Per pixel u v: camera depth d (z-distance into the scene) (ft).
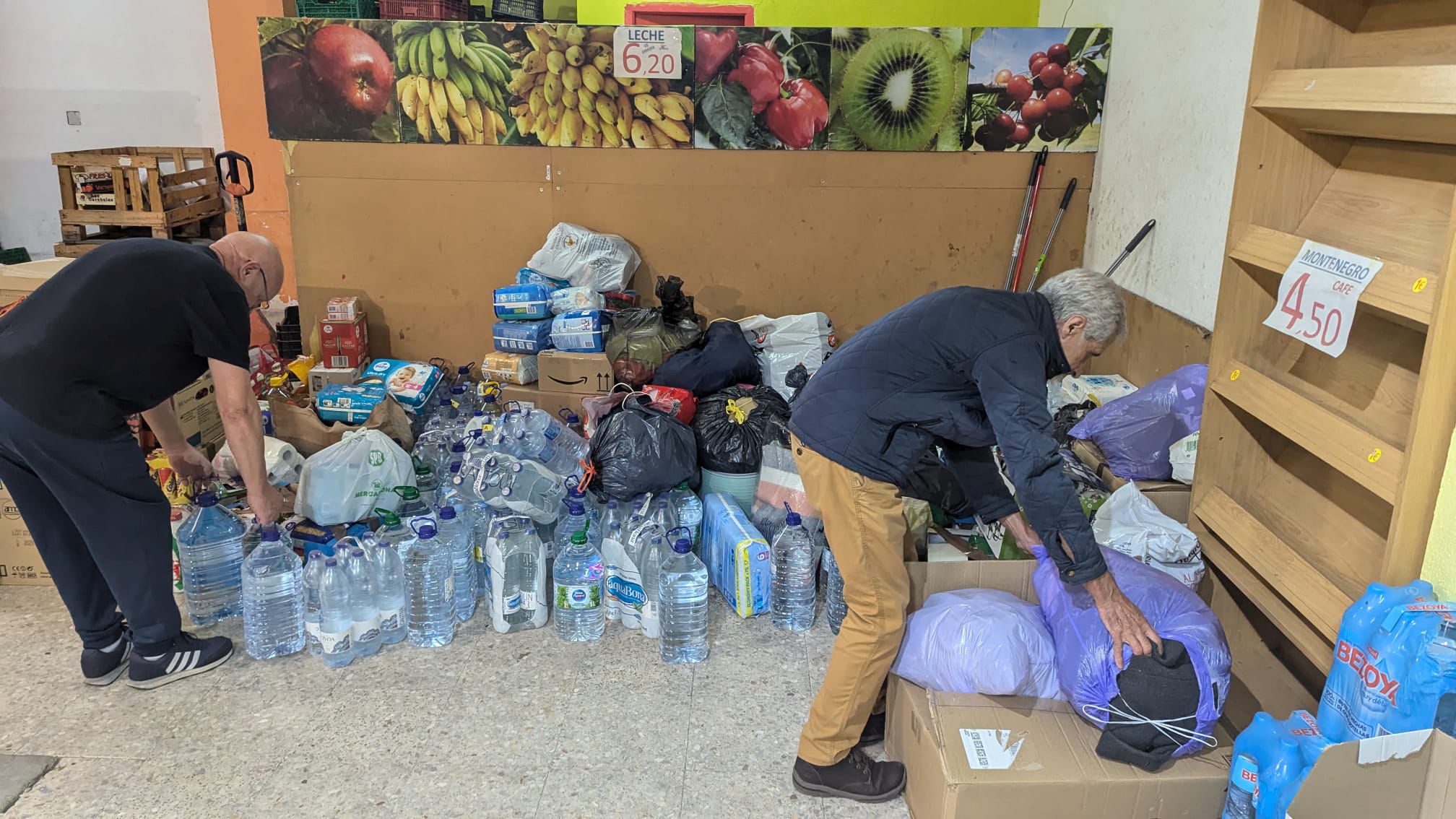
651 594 9.59
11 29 20.53
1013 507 7.73
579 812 7.34
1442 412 5.63
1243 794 6.13
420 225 14.33
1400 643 5.51
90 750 7.98
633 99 13.64
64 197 18.17
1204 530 8.40
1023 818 6.45
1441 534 5.74
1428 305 5.60
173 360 8.27
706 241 14.17
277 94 13.85
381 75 13.73
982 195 13.75
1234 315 7.98
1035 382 6.27
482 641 9.62
